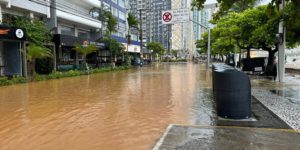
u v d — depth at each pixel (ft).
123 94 46.06
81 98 42.16
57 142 21.30
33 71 74.13
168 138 20.83
